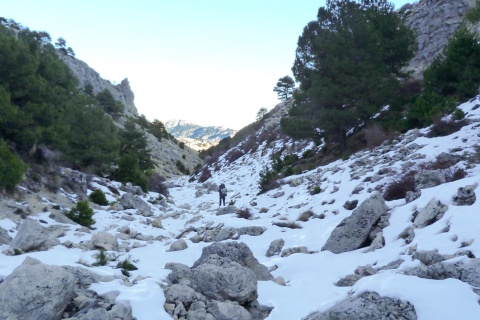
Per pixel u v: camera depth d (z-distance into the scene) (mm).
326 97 27453
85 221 17906
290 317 7809
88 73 112375
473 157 16438
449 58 26188
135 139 54000
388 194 15359
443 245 9000
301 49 32000
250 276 8477
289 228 16141
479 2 29688
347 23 29922
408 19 50281
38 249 12297
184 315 7469
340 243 11852
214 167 57781
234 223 17922
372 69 28109
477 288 6746
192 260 12664
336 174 22234
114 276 9141
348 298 7414
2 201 16062
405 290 6859
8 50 21312
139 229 19062
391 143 23828
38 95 22500
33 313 6621
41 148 23219
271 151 47188
